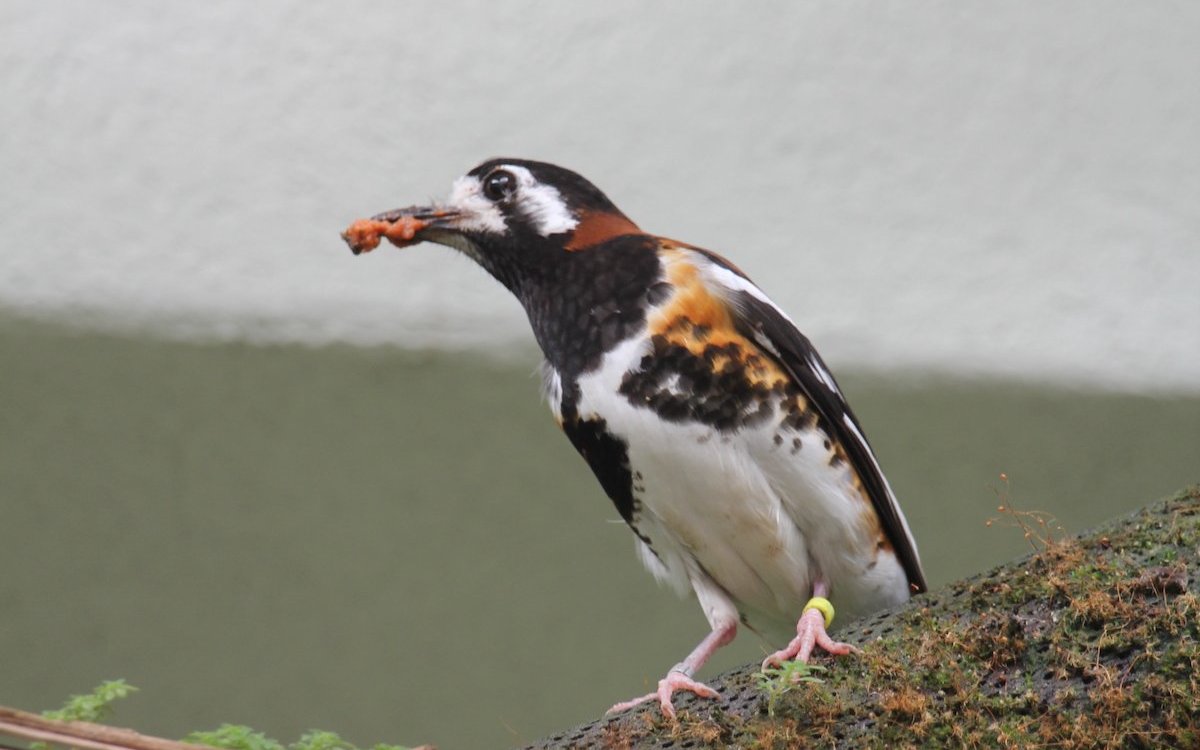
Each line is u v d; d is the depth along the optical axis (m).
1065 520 4.32
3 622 4.33
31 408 4.33
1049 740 3.91
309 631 4.33
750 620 4.05
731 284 4.01
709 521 4.02
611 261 4.02
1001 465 4.33
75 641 4.33
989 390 4.33
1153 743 3.91
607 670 4.33
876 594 4.03
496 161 4.05
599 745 3.96
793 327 4.02
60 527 4.33
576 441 4.02
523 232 4.03
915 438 4.33
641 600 4.33
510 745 4.32
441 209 4.05
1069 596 3.93
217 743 3.95
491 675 4.33
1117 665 3.92
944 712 3.92
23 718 3.90
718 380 4.00
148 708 4.33
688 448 4.00
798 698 3.94
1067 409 4.33
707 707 3.96
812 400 4.01
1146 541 3.95
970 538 4.32
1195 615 3.92
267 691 4.33
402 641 4.33
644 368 4.00
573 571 4.33
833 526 4.02
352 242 4.05
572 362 4.02
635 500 4.02
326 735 3.96
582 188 4.04
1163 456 4.33
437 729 4.32
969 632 3.94
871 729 3.93
